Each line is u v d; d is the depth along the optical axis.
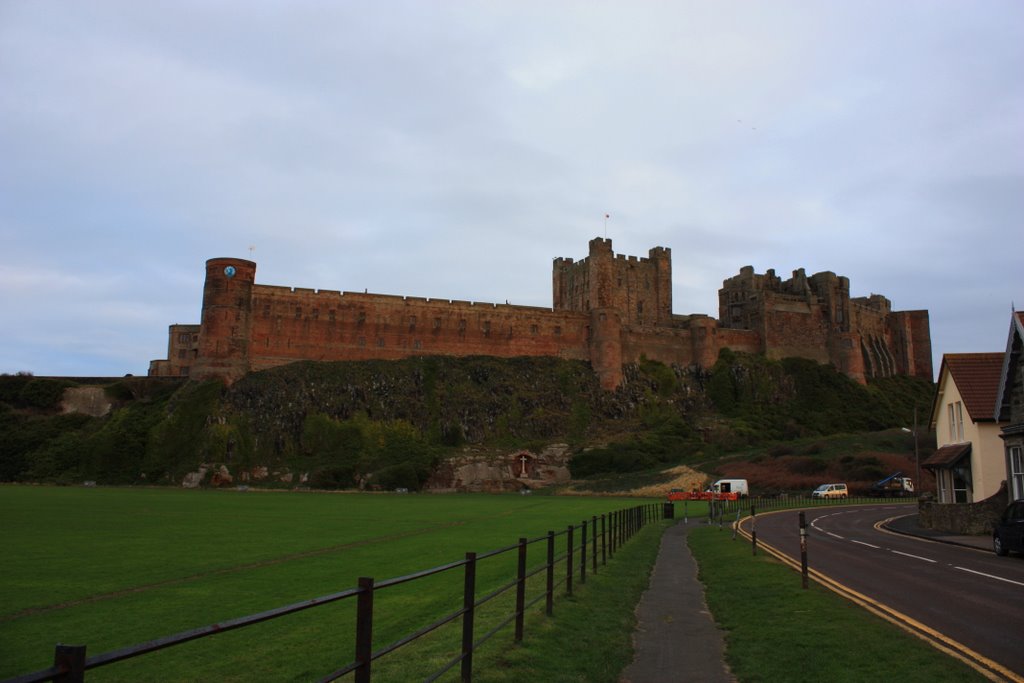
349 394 114.44
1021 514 24.23
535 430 119.25
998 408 36.09
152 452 103.12
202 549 28.73
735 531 33.59
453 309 129.75
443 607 17.22
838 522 44.50
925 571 21.05
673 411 129.62
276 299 119.50
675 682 11.11
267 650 13.68
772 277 160.50
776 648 12.52
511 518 47.56
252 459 102.75
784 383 140.25
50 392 118.00
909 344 168.38
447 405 118.06
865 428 132.38
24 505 53.25
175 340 140.75
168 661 12.91
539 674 10.80
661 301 151.88
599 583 19.08
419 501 72.62
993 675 10.23
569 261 157.25
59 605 17.64
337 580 21.19
